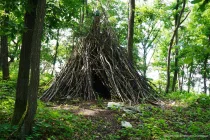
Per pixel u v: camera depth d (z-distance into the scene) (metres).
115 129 6.17
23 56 5.28
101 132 5.91
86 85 9.23
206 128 6.39
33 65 4.60
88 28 10.30
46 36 6.56
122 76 9.32
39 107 6.60
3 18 5.11
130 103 8.33
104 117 6.93
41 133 5.07
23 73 5.28
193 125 6.42
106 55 9.80
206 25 15.69
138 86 9.40
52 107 7.84
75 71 9.59
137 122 6.73
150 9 14.78
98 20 10.26
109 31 10.21
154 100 9.36
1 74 13.80
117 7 20.89
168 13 15.33
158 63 25.28
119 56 9.79
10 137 4.66
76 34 10.23
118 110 7.49
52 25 6.10
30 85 4.64
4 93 8.56
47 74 14.94
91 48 9.95
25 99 5.28
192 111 8.12
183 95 10.49
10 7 5.10
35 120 5.47
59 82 9.45
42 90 10.07
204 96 10.23
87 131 5.76
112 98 8.94
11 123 5.21
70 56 10.10
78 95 9.11
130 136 5.72
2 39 12.16
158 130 5.98
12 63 18.78
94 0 16.64
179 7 15.72
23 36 5.32
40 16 4.57
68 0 6.06
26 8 5.05
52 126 5.42
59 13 6.03
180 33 21.84
